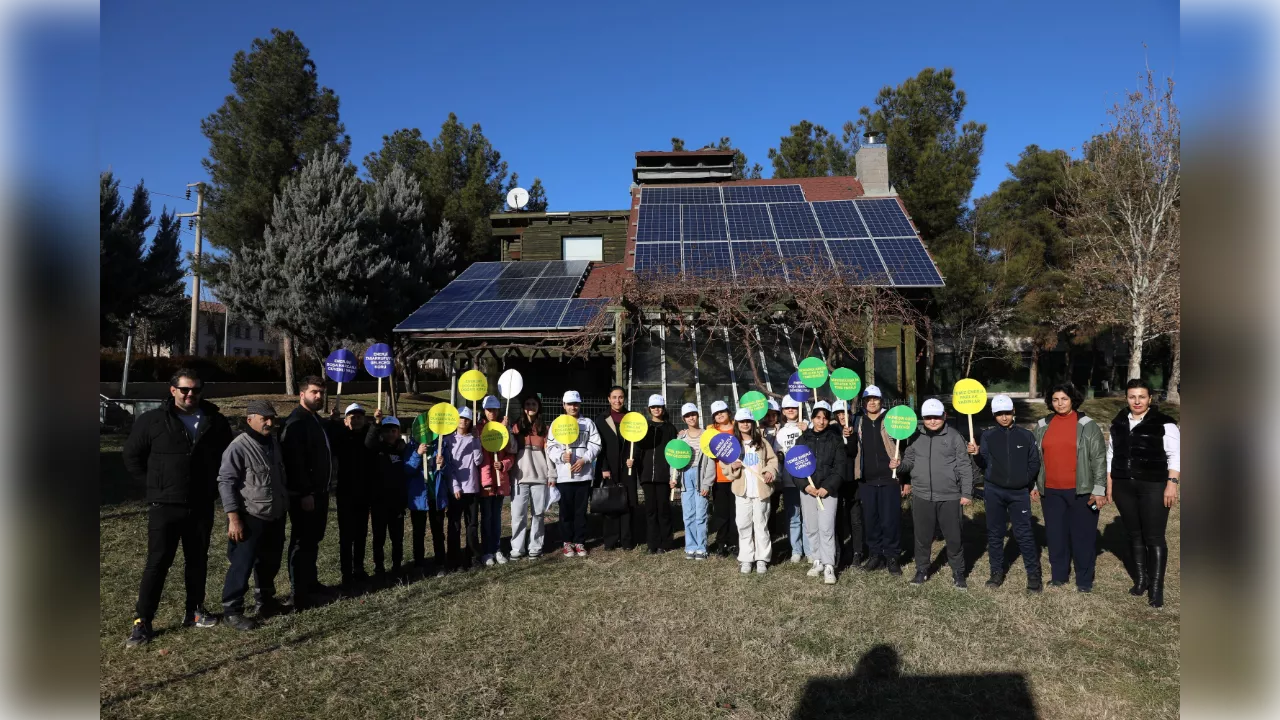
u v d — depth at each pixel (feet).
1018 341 100.89
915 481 22.67
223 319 154.71
